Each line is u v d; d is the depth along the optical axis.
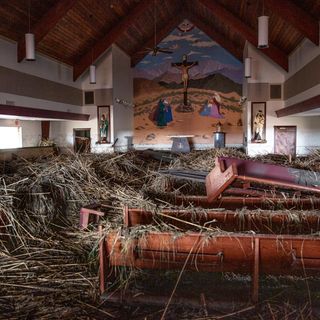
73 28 11.01
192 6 14.38
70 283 3.24
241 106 15.32
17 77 9.95
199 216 3.55
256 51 12.75
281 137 12.74
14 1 8.48
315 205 3.91
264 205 3.98
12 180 4.77
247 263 2.92
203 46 15.52
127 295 3.00
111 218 3.81
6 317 2.77
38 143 12.39
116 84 14.00
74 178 4.92
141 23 13.46
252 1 10.05
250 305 2.85
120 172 5.62
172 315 2.78
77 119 12.88
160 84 15.88
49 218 4.43
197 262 3.00
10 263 3.54
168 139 15.77
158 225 3.26
